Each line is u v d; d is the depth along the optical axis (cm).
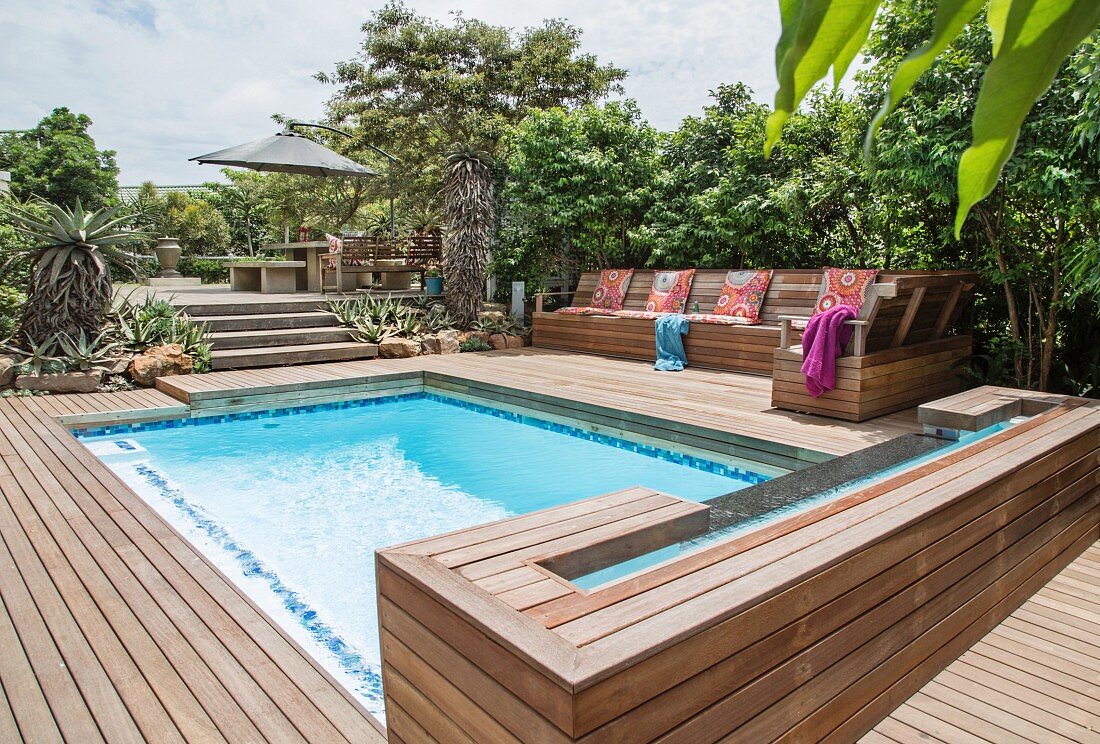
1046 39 39
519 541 202
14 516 396
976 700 240
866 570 207
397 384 813
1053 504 327
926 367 622
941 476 271
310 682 245
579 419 650
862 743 218
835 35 37
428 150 1719
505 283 1176
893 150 579
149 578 322
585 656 140
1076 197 510
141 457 582
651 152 1034
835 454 468
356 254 1164
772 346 762
